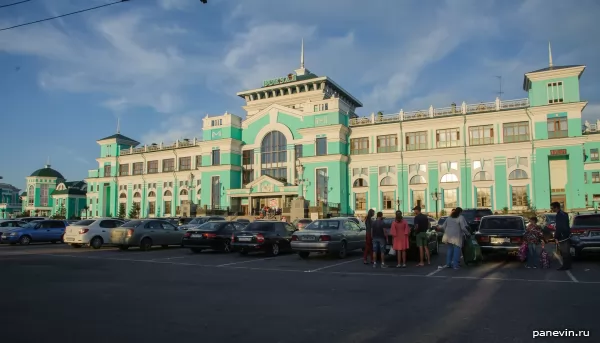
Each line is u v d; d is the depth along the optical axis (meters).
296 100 59.22
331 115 50.97
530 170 42.25
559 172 42.41
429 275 13.02
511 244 15.82
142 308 8.52
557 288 10.48
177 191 63.41
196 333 6.75
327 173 49.81
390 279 12.27
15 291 10.44
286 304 8.87
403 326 7.07
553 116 41.72
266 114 56.91
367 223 16.42
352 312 8.11
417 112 49.00
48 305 8.82
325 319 7.58
